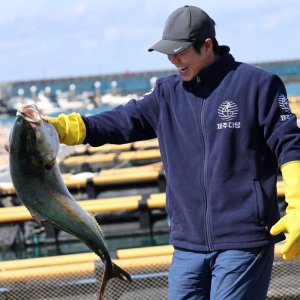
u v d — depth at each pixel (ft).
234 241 10.26
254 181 10.32
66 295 14.76
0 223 23.12
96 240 10.42
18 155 9.85
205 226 10.43
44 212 10.12
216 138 10.39
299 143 9.99
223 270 10.31
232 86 10.38
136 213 24.16
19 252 23.36
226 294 10.25
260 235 10.27
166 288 14.76
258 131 10.34
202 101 10.53
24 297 14.82
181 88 10.82
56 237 23.70
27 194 10.00
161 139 11.09
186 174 10.62
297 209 9.59
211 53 10.55
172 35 10.36
